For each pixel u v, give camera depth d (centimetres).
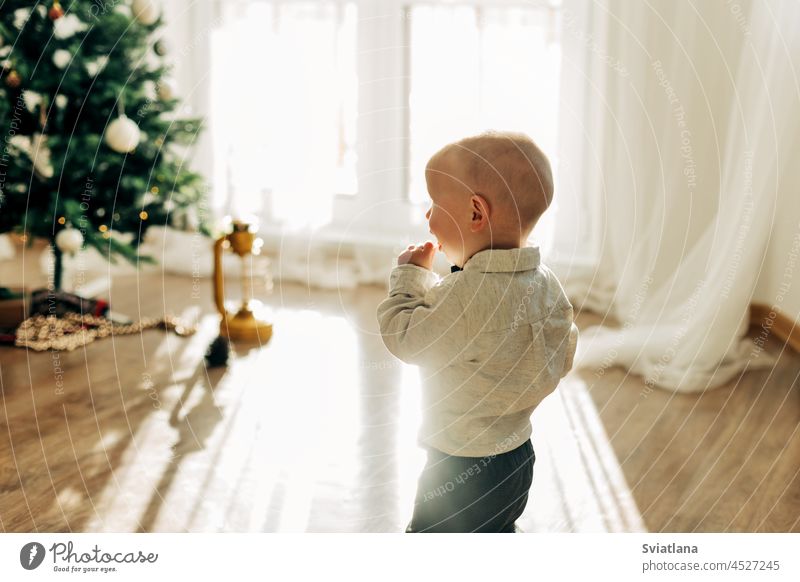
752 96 220
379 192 331
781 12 208
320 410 197
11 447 174
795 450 177
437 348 102
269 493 157
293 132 334
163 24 256
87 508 151
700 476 167
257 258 330
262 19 330
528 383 104
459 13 311
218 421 190
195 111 338
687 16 243
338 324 269
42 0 233
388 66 322
